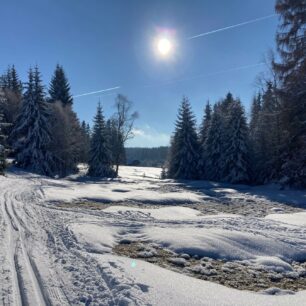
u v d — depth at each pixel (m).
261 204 19.03
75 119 45.81
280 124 27.12
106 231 9.52
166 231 9.61
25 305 4.50
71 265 6.18
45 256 6.70
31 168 33.56
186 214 14.22
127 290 4.93
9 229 8.74
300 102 24.98
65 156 38.31
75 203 15.27
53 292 4.94
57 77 51.38
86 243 8.06
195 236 9.00
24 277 5.45
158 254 7.99
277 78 27.00
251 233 9.74
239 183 31.70
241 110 32.41
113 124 42.91
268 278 6.92
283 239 9.44
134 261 6.98
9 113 40.53
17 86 56.59
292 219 13.62
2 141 25.31
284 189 26.09
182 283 5.71
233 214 15.09
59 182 24.91
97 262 6.34
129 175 45.03
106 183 28.58
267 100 30.94
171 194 20.58
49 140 35.00
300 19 24.23
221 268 7.32
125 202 17.12
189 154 36.41
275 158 28.14
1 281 5.22
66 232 8.83
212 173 34.59
